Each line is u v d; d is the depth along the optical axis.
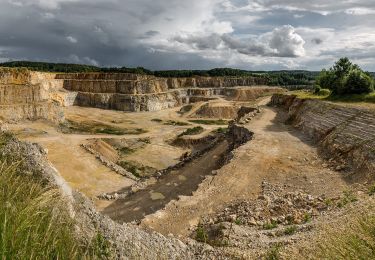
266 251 13.71
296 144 39.50
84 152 58.34
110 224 11.34
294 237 15.51
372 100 47.81
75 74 173.00
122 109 145.88
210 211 22.83
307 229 16.95
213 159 44.50
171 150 75.19
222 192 25.69
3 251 5.15
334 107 44.88
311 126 45.03
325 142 37.31
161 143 81.44
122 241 10.75
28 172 11.33
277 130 48.38
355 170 27.67
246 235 17.33
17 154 12.01
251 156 33.94
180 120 123.50
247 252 14.24
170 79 192.75
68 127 96.81
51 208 8.17
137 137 85.19
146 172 60.69
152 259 11.29
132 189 35.97
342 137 34.88
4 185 7.54
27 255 5.57
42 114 95.62
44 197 8.12
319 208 21.25
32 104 95.06
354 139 32.38
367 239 8.66
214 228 19.09
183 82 197.75
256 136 43.28
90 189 42.31
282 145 38.84
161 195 34.06
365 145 29.48
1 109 88.69
